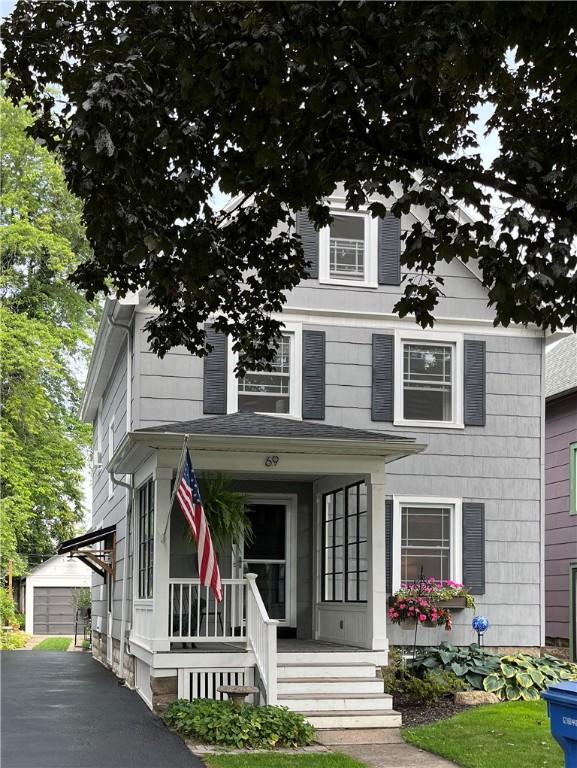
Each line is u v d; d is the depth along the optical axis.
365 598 13.93
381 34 7.00
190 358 16.11
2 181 28.27
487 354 17.55
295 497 16.20
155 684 12.34
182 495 11.73
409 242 8.14
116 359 19.50
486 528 17.12
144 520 14.88
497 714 12.26
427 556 16.88
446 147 8.50
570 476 21.70
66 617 37.28
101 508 23.88
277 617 15.96
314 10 6.38
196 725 10.82
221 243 9.63
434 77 6.91
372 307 17.05
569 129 8.66
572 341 25.08
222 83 6.86
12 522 28.59
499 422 17.42
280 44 6.41
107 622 20.83
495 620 16.86
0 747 9.98
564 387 21.64
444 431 17.14
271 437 12.77
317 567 15.97
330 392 16.70
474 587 16.83
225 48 6.61
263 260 10.27
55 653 25.16
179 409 15.92
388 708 12.31
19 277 29.31
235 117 7.16
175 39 6.65
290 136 7.53
